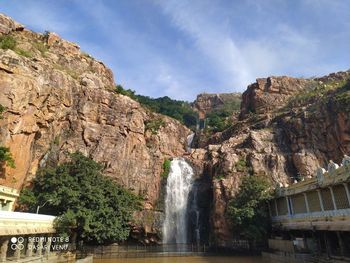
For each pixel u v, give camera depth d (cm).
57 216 3681
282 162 5644
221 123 8781
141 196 5484
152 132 6756
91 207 4031
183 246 5047
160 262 3809
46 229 3281
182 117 11950
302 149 5766
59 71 5603
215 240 4988
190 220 5894
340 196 3089
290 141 6053
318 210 3478
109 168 5356
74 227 3866
